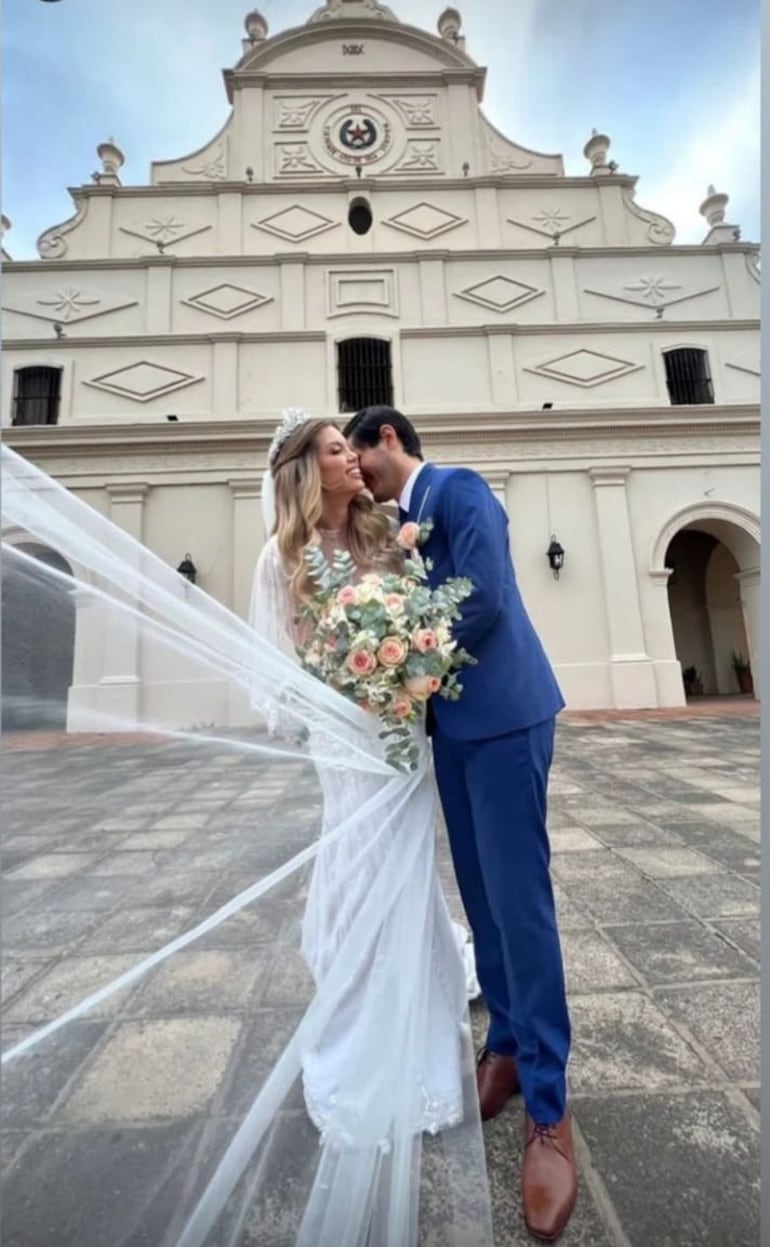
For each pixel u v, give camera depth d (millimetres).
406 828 1218
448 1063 1212
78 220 10672
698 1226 1034
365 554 1367
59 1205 856
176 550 9406
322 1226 963
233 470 9602
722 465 10023
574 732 7148
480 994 1721
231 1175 935
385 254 10516
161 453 9594
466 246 10945
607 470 9883
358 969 1130
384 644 1111
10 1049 847
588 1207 1074
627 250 10719
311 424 1346
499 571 1247
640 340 10430
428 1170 1131
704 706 9711
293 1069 1018
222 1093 978
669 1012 1651
